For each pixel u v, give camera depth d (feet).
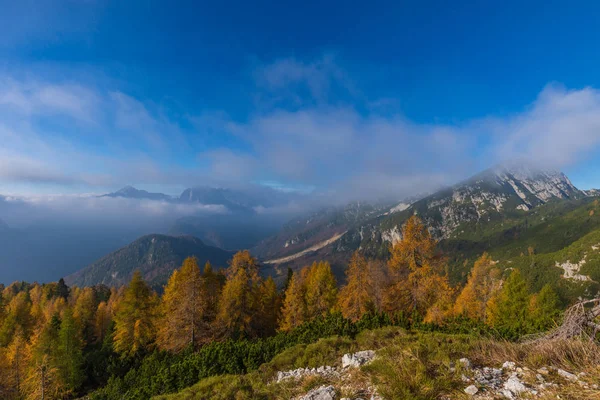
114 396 59.26
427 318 75.41
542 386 16.02
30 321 140.56
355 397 17.88
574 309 21.27
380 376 19.95
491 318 79.87
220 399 26.25
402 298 85.87
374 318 50.47
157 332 106.42
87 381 104.47
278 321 112.98
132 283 107.55
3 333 123.65
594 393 14.65
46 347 96.02
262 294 121.39
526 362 19.56
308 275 136.98
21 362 97.91
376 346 33.60
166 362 65.82
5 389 94.79
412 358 21.48
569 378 16.65
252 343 48.93
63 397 95.76
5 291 269.23
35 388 91.56
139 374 66.90
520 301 77.82
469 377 18.08
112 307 169.37
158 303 127.65
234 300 101.35
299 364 31.76
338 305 103.19
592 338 19.56
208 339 93.86
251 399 23.44
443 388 17.10
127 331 105.50
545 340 21.72
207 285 115.24
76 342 105.91
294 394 21.75
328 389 19.63
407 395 16.26
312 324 55.36
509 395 15.42
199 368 43.09
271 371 31.76
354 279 96.73
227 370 40.09
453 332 45.47
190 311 94.53
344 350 33.30
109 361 106.22
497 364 20.20
